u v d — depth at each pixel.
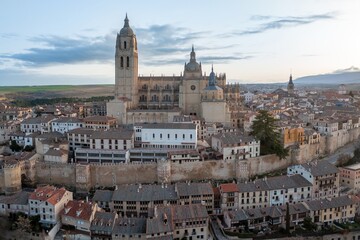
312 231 172.88
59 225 168.62
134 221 162.75
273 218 174.50
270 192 189.88
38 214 169.75
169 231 156.50
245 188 188.25
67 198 181.25
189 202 183.50
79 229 164.25
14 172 197.62
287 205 172.88
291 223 175.50
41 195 172.75
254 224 174.12
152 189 186.12
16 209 174.12
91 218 161.38
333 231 173.38
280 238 167.50
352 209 186.38
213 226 178.38
